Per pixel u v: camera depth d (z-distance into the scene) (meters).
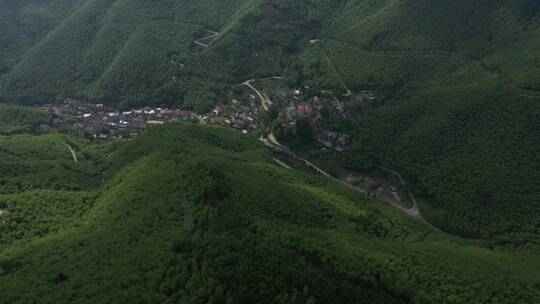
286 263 142.75
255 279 134.12
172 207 161.25
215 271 133.75
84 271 140.25
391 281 153.00
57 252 150.75
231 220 153.50
